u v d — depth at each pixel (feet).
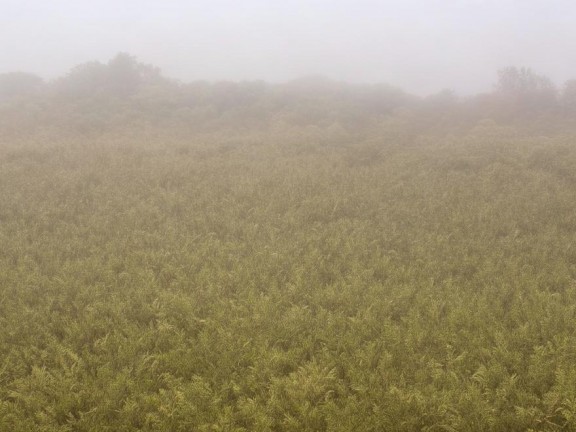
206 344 18.17
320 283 23.43
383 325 19.76
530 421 14.38
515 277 23.52
